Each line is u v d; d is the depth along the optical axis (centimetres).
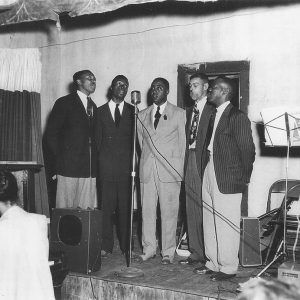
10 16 453
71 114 510
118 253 535
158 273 443
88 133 514
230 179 421
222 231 425
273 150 559
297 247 474
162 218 483
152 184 485
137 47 650
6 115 507
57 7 430
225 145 425
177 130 484
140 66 648
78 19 692
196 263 486
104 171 516
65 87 707
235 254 427
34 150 521
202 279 421
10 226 258
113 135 517
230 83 437
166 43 629
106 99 675
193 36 610
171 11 624
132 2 396
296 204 545
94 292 428
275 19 561
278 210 502
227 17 588
